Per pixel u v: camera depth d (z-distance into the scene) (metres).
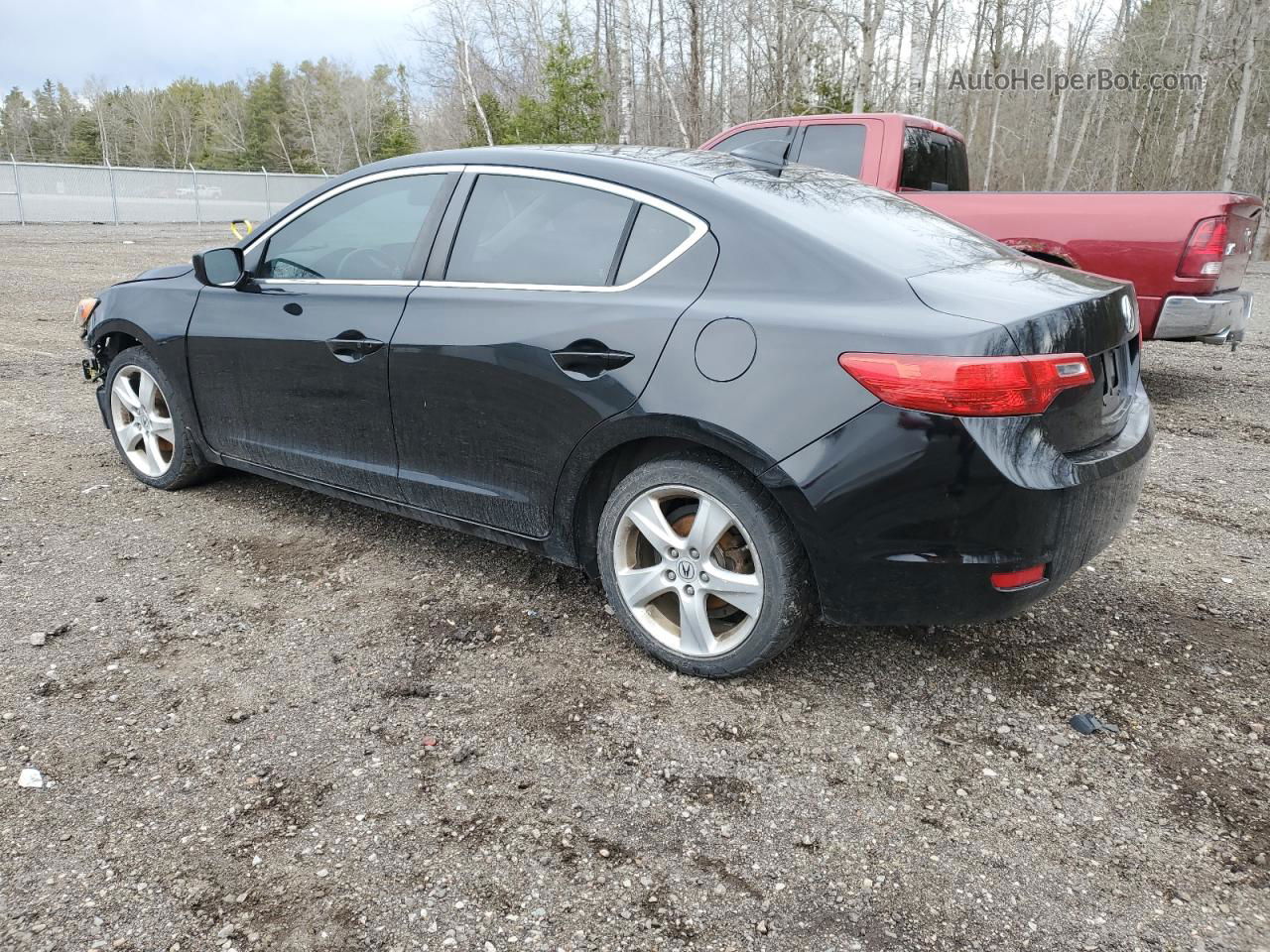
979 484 2.34
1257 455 5.51
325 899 2.02
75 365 7.61
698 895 2.05
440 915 1.98
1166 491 4.85
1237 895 2.08
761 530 2.62
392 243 3.48
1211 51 27.06
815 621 3.33
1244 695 2.91
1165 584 3.71
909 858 2.18
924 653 3.13
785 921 1.98
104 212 28.78
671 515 2.93
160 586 3.51
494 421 3.10
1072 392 2.48
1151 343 9.77
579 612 3.37
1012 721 2.75
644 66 26.05
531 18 31.89
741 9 22.61
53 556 3.74
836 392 2.43
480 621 3.29
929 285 2.54
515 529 3.22
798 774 2.48
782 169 3.30
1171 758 2.59
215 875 2.08
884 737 2.66
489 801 2.35
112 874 2.07
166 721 2.65
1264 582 3.73
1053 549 2.47
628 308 2.79
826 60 21.77
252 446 4.00
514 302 3.04
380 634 3.18
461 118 36.03
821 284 2.58
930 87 38.03
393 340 3.30
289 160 90.19
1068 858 2.20
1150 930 1.98
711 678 2.91
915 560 2.44
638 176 2.97
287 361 3.68
